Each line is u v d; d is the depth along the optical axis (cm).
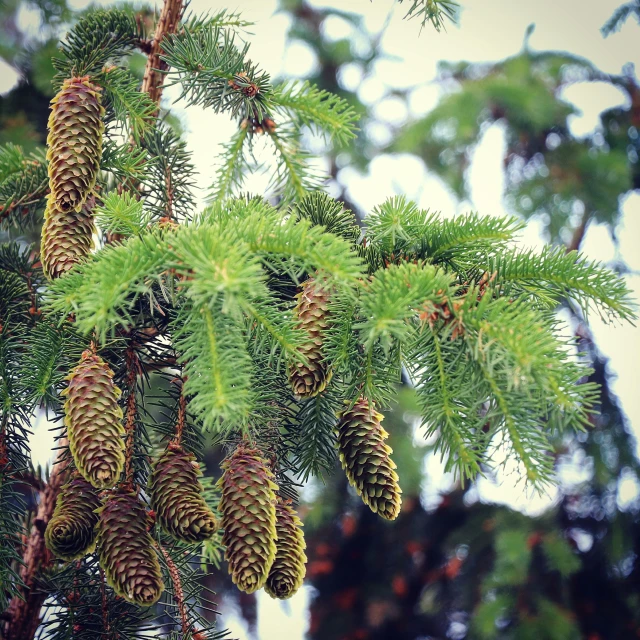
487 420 76
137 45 95
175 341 78
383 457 79
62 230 82
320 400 83
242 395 73
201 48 91
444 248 80
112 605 85
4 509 83
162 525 77
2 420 82
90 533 80
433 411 77
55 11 146
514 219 79
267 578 79
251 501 77
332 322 77
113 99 90
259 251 75
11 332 85
